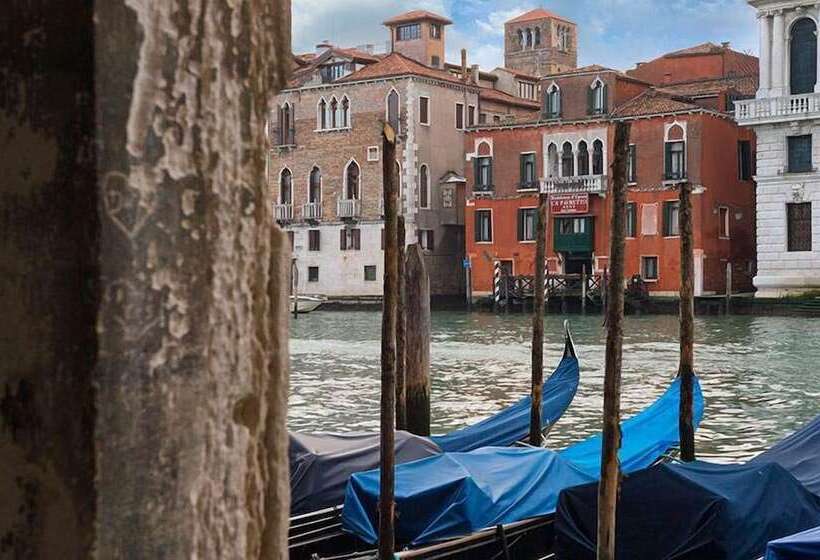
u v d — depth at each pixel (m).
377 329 41.12
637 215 46.75
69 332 1.07
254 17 1.20
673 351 30.31
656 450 12.18
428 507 8.66
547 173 49.34
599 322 42.81
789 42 43.66
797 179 43.28
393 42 65.12
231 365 1.19
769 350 30.28
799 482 8.52
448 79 54.72
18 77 1.09
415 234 53.03
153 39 1.11
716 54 54.16
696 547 7.63
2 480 1.10
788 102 43.06
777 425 17.94
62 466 1.08
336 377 25.33
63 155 1.08
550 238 48.97
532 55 90.38
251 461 1.22
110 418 1.07
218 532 1.17
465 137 51.38
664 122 46.28
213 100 1.16
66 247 1.07
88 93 1.07
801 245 43.53
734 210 47.50
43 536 1.08
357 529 8.93
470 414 19.61
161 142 1.12
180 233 1.13
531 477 9.31
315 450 9.96
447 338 36.06
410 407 16.58
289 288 1.26
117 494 1.08
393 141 10.59
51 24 1.07
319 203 56.12
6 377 1.10
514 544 8.91
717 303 44.06
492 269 50.53
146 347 1.10
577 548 8.10
